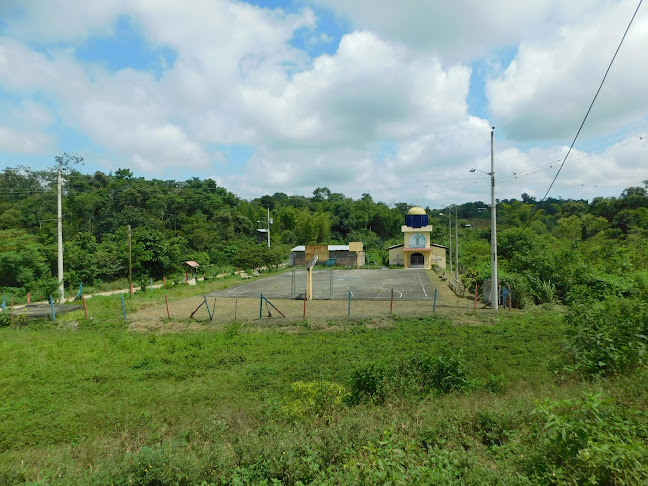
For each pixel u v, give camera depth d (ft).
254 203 317.63
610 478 12.80
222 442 20.75
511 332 49.21
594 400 15.15
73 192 174.19
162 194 200.23
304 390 26.96
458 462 15.53
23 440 25.08
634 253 94.58
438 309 66.39
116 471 16.65
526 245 105.09
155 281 118.73
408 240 177.78
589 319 29.55
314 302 77.46
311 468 16.34
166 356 42.83
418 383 27.81
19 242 93.15
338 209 298.35
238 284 112.57
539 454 14.73
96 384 34.88
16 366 39.52
